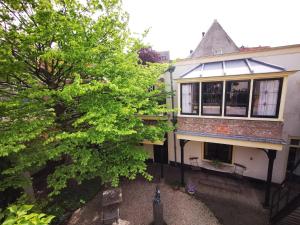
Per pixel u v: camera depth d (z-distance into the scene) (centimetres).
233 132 741
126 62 518
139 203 777
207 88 774
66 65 499
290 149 820
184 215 694
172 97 935
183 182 886
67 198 799
